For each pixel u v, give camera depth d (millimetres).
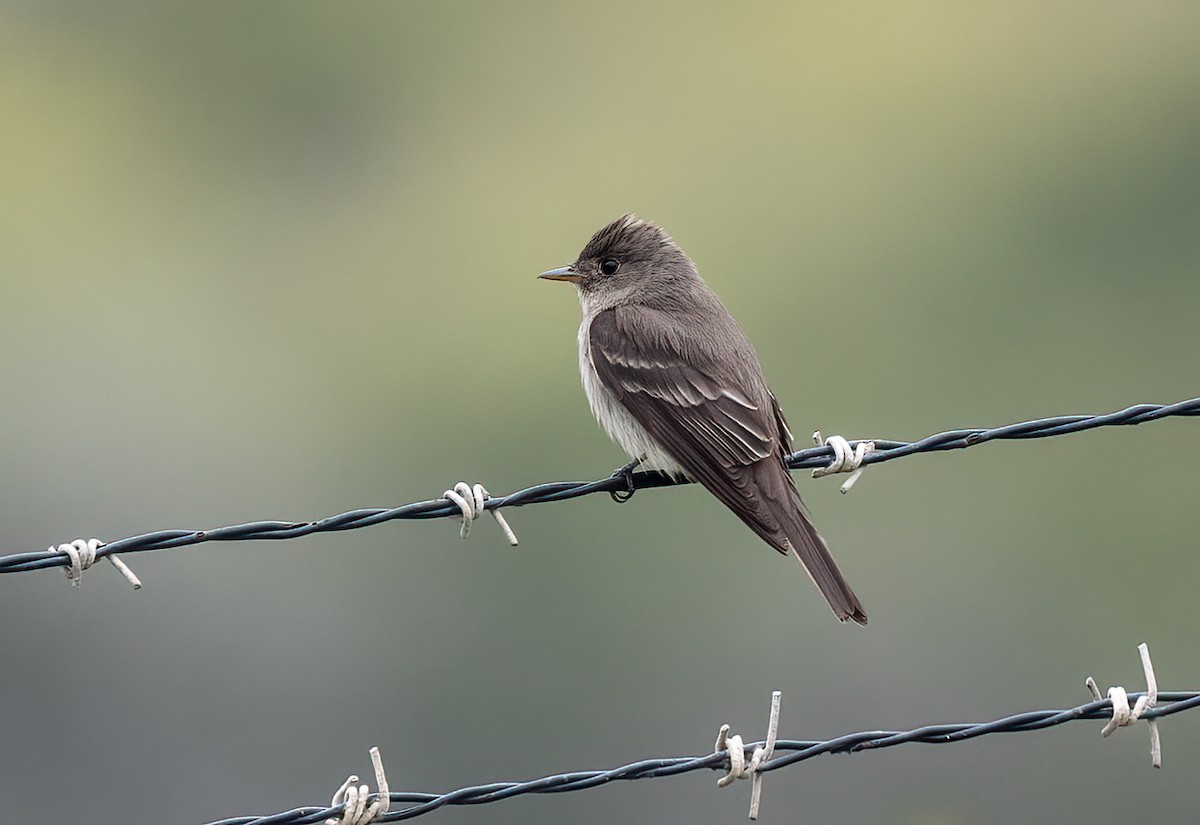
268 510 15273
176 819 12781
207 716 13102
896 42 20609
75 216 20172
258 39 22203
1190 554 14266
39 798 12820
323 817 7141
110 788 12906
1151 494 14875
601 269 10469
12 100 22297
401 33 22172
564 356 17234
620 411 9930
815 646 13312
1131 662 13836
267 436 15766
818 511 14102
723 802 12719
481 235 20609
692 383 9578
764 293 18031
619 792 12820
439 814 12742
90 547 7371
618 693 13234
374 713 13086
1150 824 12773
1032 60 20125
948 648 13672
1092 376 16719
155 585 13531
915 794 12883
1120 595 14148
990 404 16516
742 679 13250
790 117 20469
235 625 13352
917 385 16859
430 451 15742
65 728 13039
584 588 13586
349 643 13414
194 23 22969
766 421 9430
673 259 10359
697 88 21281
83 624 13312
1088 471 15117
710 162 20875
